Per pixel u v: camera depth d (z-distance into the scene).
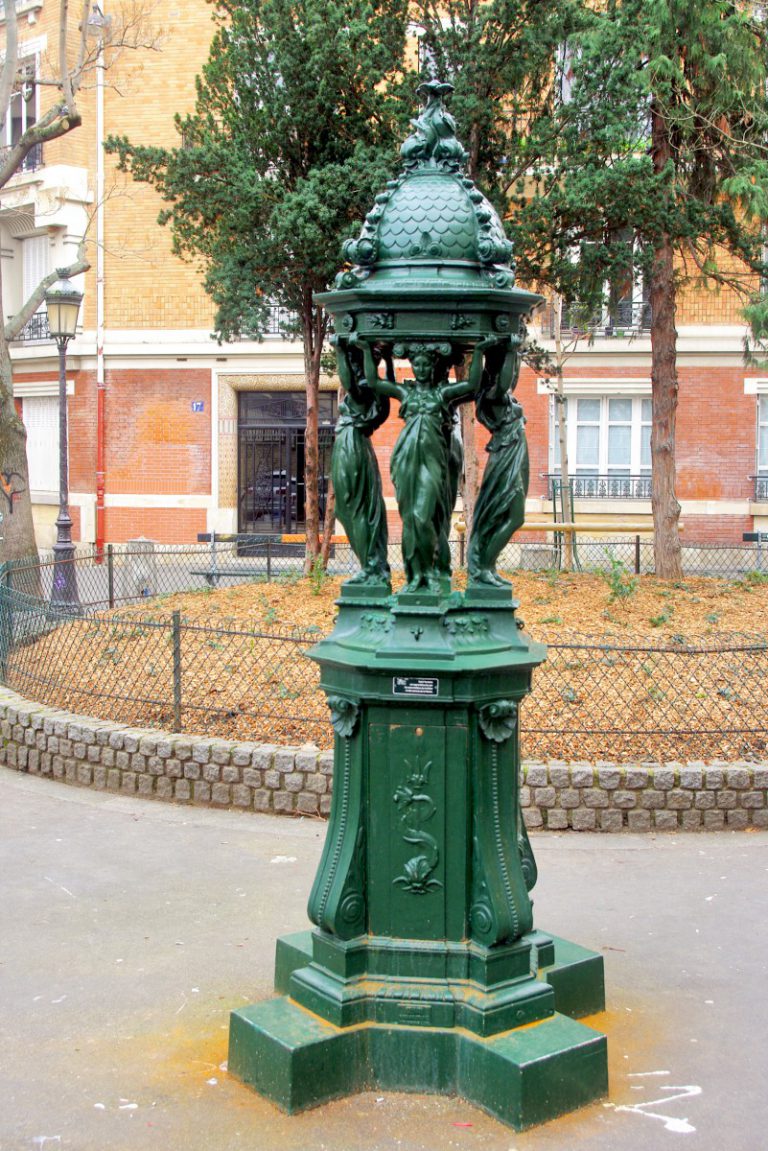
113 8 22.25
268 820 6.54
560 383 17.81
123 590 16.19
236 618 9.65
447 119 3.61
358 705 3.49
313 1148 3.19
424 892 3.50
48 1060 3.73
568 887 5.44
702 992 4.28
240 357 23.06
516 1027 3.47
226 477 23.42
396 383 3.59
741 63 10.95
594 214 10.60
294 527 23.64
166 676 8.11
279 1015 3.56
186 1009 4.12
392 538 20.23
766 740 6.79
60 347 14.30
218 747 6.77
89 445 23.81
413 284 3.34
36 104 24.03
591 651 7.66
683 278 13.41
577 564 15.41
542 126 10.62
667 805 6.28
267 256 10.70
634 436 22.05
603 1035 3.46
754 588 11.85
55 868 5.75
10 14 14.54
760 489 21.56
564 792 6.29
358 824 3.53
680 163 12.15
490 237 3.43
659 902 5.25
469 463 12.12
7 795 7.15
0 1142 3.25
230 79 11.15
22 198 23.89
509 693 3.50
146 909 5.17
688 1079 3.60
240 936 4.84
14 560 11.59
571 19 10.49
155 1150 3.20
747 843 6.09
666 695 7.13
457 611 3.56
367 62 10.16
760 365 13.39
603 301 12.08
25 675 8.73
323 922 3.55
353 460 3.70
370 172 9.95
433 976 3.50
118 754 7.12
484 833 3.48
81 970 4.48
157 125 22.98
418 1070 3.46
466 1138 3.23
